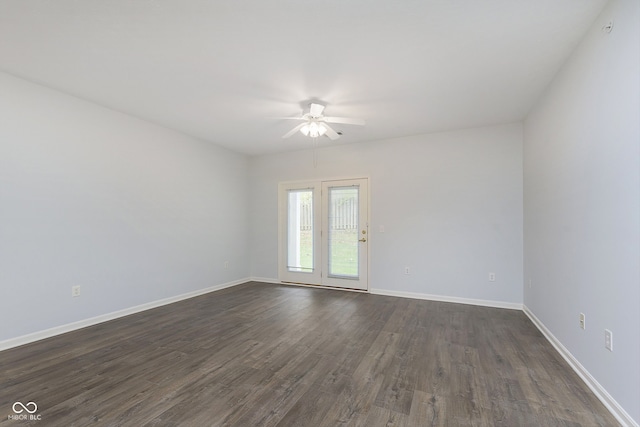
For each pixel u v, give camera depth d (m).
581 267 2.18
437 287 4.36
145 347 2.71
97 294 3.35
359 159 4.92
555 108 2.70
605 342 1.86
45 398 1.92
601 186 1.91
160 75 2.72
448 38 2.17
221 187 5.16
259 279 5.74
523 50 2.31
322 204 5.22
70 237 3.11
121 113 3.61
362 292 4.84
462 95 3.12
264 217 5.71
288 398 1.93
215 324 3.33
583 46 2.14
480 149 4.15
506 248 4.00
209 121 3.91
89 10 1.88
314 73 2.68
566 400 1.89
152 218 3.98
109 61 2.48
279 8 1.87
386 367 2.33
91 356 2.52
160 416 1.75
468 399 1.91
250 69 2.61
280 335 3.00
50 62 2.49
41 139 2.90
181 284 4.39
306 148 5.29
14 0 1.78
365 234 4.87
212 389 2.03
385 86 2.92
